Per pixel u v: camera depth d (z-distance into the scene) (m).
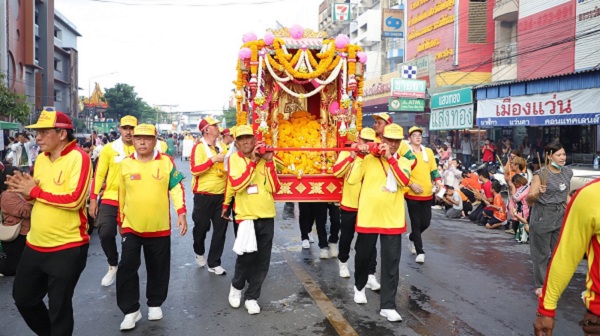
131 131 5.88
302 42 6.58
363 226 5.04
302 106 7.40
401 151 6.33
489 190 10.51
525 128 20.34
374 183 5.06
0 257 6.54
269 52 6.56
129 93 62.56
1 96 23.72
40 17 42.31
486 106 17.08
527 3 21.84
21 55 35.38
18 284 3.89
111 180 6.03
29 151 19.20
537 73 21.31
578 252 2.61
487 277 6.50
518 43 22.56
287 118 7.27
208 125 6.80
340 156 5.82
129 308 4.72
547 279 2.75
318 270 6.84
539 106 14.66
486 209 10.30
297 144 7.04
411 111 23.14
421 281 6.32
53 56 43.88
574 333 4.66
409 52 35.25
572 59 19.16
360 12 61.28
